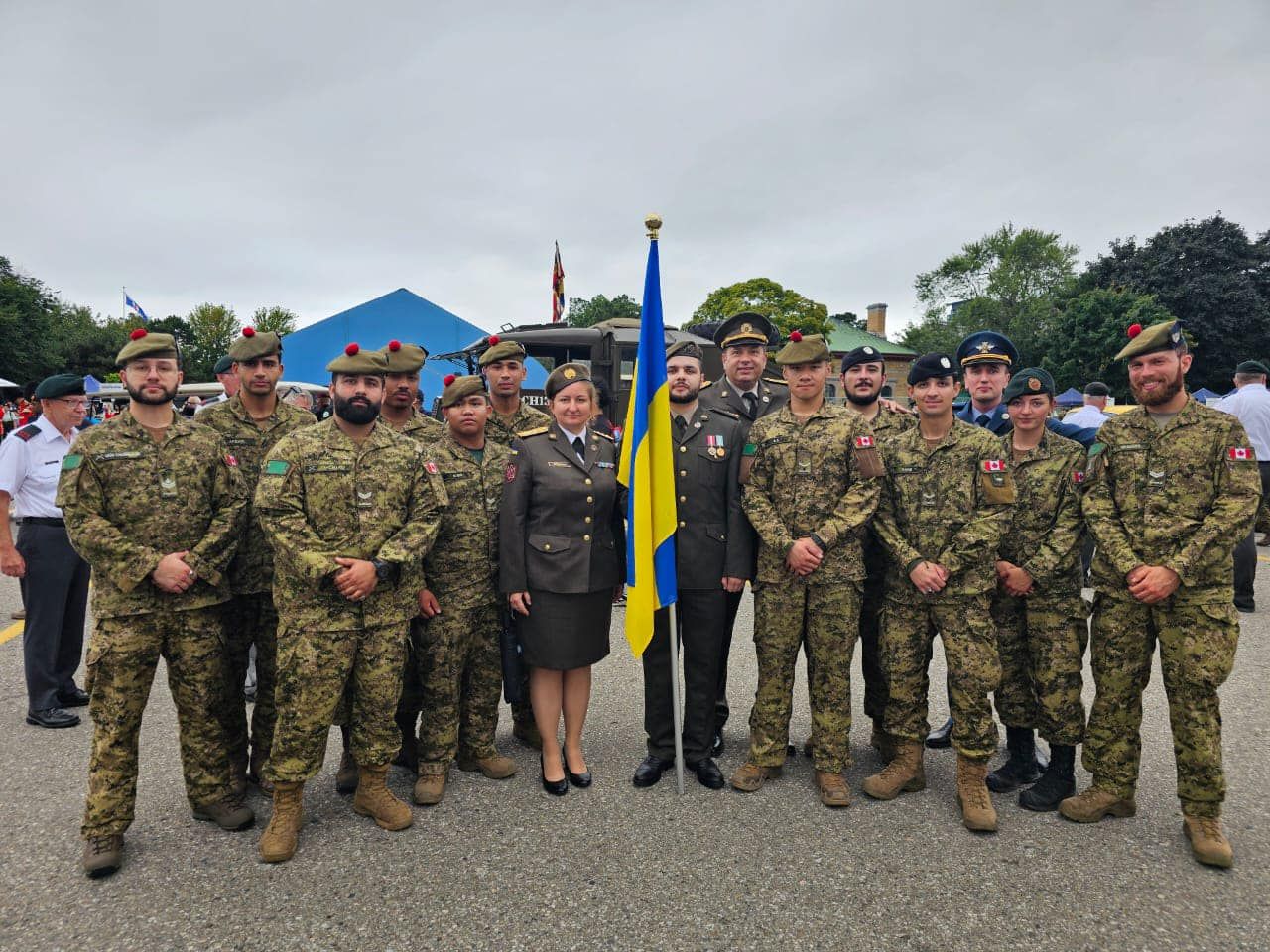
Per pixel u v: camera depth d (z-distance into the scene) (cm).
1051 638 300
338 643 264
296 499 266
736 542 322
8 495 363
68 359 4622
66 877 246
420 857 260
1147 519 275
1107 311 3112
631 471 314
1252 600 573
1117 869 253
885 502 316
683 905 232
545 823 284
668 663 331
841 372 392
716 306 3372
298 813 263
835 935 218
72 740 355
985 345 366
